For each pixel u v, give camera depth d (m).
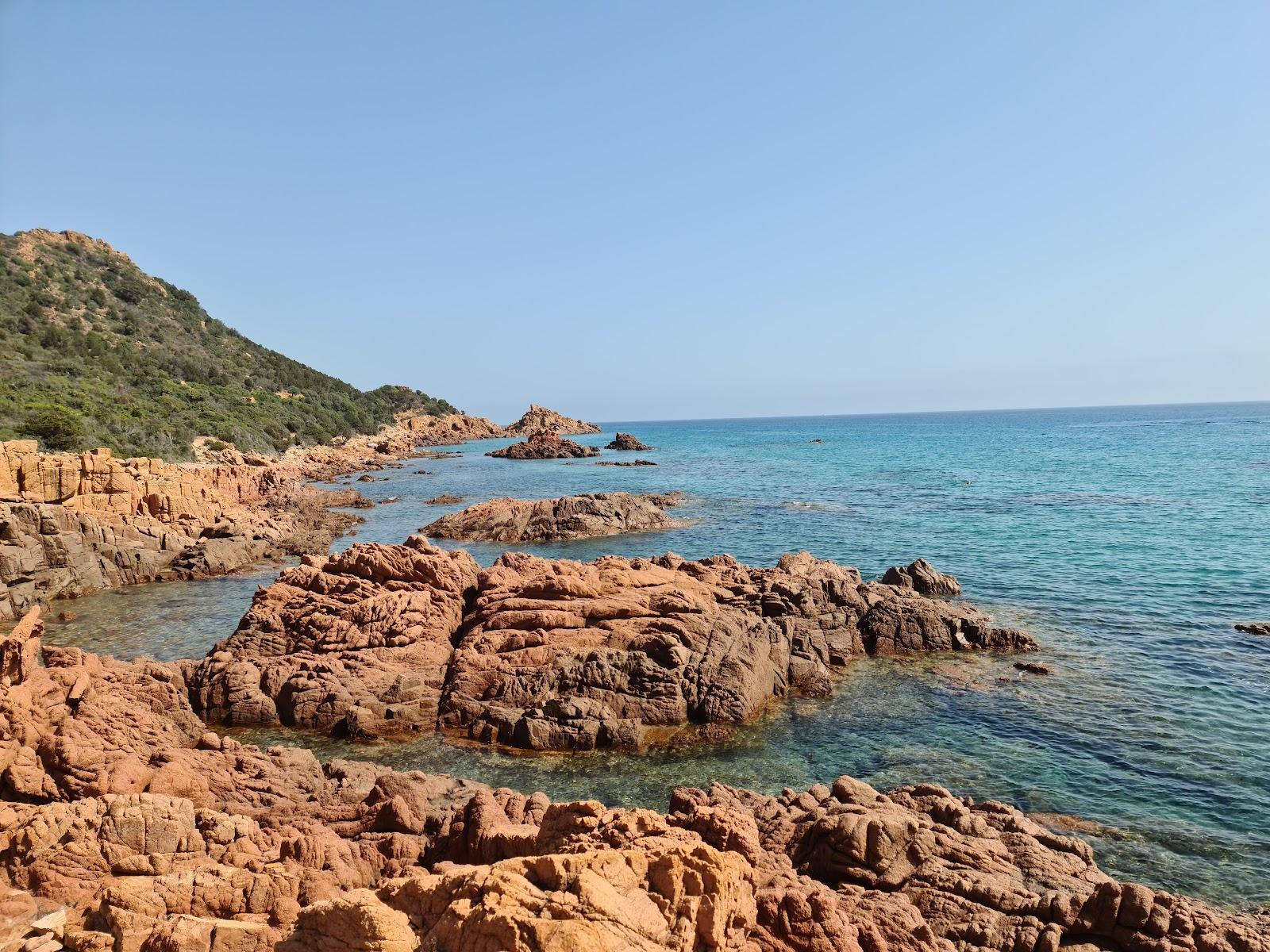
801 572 36.19
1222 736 22.36
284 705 24.81
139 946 9.76
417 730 24.27
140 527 48.12
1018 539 51.59
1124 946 12.27
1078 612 34.88
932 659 29.77
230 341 186.62
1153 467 96.38
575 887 8.20
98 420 89.69
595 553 54.53
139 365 130.00
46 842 12.66
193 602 40.69
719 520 66.00
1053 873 13.95
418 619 27.98
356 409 190.25
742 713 24.39
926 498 74.19
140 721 18.02
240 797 16.47
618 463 129.75
